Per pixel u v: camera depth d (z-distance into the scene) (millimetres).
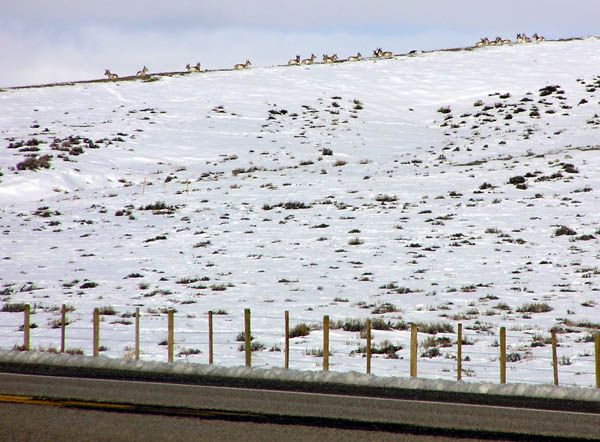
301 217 91750
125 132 151875
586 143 131125
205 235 84750
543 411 23688
